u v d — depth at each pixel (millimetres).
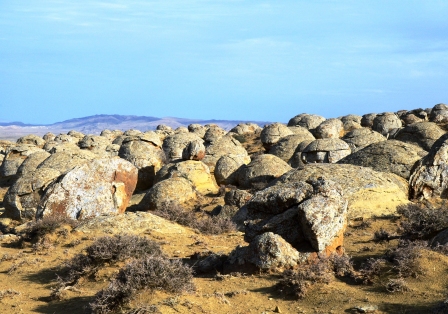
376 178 22422
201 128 80375
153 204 28375
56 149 48438
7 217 27641
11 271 15195
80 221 20016
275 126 54156
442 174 23984
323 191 13828
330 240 13258
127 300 10945
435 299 10547
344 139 45750
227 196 26062
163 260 11797
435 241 14297
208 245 17312
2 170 48312
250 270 13219
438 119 64750
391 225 18969
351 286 11875
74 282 13727
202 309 10586
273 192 14516
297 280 11781
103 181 23453
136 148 41000
